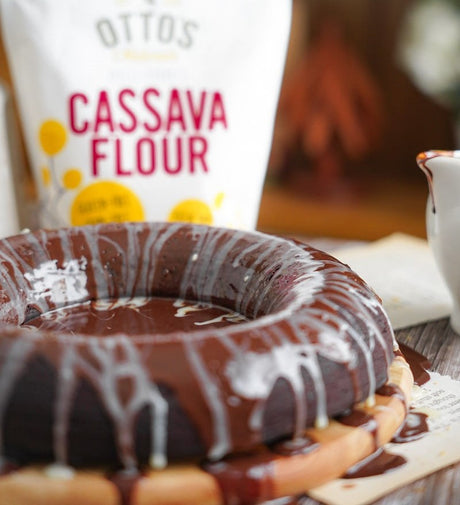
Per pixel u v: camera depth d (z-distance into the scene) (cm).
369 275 66
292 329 43
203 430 40
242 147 65
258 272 51
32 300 51
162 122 64
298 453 42
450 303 62
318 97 141
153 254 54
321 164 146
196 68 64
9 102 64
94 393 40
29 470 41
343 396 44
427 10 117
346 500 42
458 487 43
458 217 54
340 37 139
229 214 66
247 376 41
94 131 63
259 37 65
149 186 64
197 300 54
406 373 48
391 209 134
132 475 40
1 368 41
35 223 70
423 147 149
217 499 41
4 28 63
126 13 63
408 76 144
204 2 64
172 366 41
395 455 45
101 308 53
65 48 62
